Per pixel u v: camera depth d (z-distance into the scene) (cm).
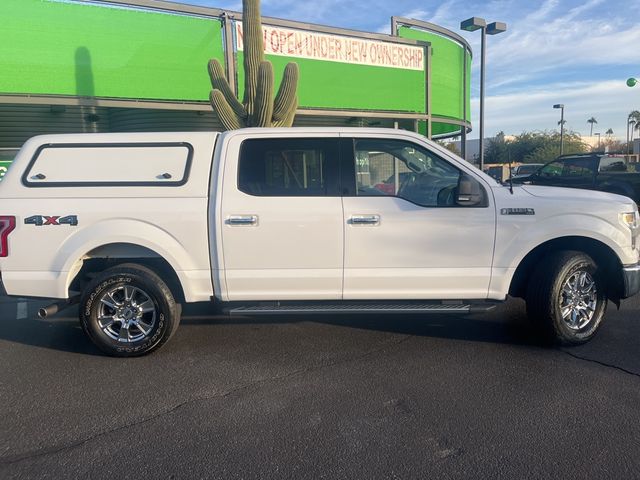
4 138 1319
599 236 476
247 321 584
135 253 484
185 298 475
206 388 411
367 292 477
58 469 303
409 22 1568
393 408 371
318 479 290
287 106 1046
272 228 461
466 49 1859
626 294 492
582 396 383
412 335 527
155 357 480
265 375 434
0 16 1065
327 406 376
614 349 477
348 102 1455
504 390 395
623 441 321
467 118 1950
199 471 299
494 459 306
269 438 334
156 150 476
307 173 475
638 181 1452
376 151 481
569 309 482
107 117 1448
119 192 465
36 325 591
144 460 312
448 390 397
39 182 467
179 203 464
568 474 290
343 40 1426
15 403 389
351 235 464
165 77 1227
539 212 472
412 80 1560
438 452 314
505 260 474
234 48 1287
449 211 468
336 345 502
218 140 482
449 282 476
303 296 477
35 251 462
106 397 397
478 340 508
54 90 1126
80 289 509
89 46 1148
